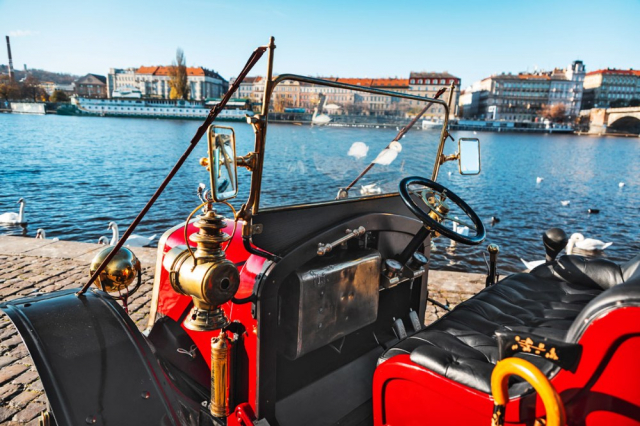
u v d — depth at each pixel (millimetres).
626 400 1221
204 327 1577
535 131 126625
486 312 2414
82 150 38469
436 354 1707
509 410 1449
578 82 131375
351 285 2055
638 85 136375
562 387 1337
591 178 32219
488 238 15023
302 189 1810
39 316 1719
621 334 1188
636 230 17031
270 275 1713
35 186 21844
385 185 2348
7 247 6309
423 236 2232
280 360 2039
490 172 34375
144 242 9828
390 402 1812
